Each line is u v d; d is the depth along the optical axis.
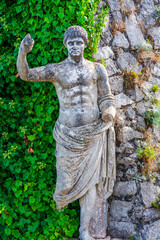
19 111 3.75
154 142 3.81
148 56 3.91
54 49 3.58
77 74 3.13
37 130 3.72
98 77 3.24
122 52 3.82
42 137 3.72
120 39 3.83
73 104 3.17
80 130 3.17
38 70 3.11
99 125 3.24
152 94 3.86
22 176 3.75
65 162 3.23
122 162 3.65
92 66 3.23
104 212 3.53
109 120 3.19
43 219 3.73
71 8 3.47
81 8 3.50
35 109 3.71
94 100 3.25
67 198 3.33
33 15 3.57
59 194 3.33
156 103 3.83
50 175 3.73
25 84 3.78
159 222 3.62
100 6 3.75
